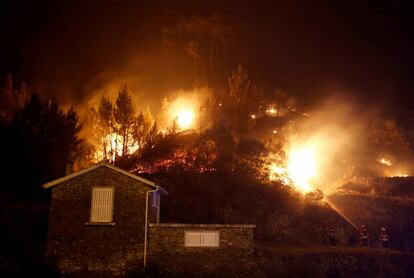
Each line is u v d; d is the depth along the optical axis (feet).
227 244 79.82
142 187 83.30
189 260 78.95
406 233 127.65
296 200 133.18
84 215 81.76
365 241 117.39
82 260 79.41
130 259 79.20
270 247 105.91
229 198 127.24
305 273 85.56
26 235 95.45
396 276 96.68
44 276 76.02
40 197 126.31
